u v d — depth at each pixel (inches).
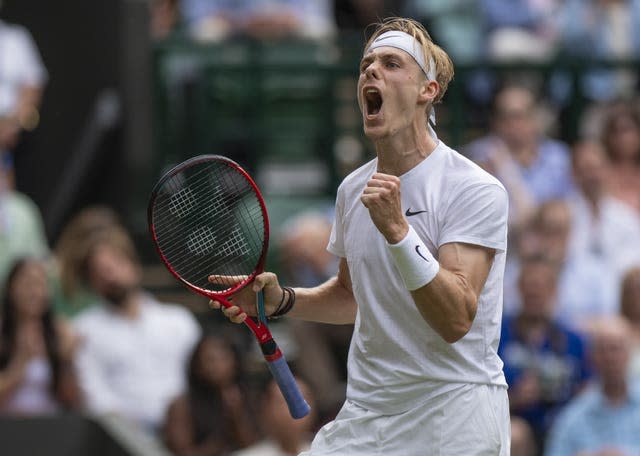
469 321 580.4
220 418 1130.0
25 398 1119.0
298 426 1053.2
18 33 1400.1
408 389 610.5
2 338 1122.0
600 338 1085.1
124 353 1174.3
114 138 1459.2
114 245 1204.5
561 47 1537.9
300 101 1503.4
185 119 1472.7
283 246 1259.8
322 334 1167.0
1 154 1350.9
